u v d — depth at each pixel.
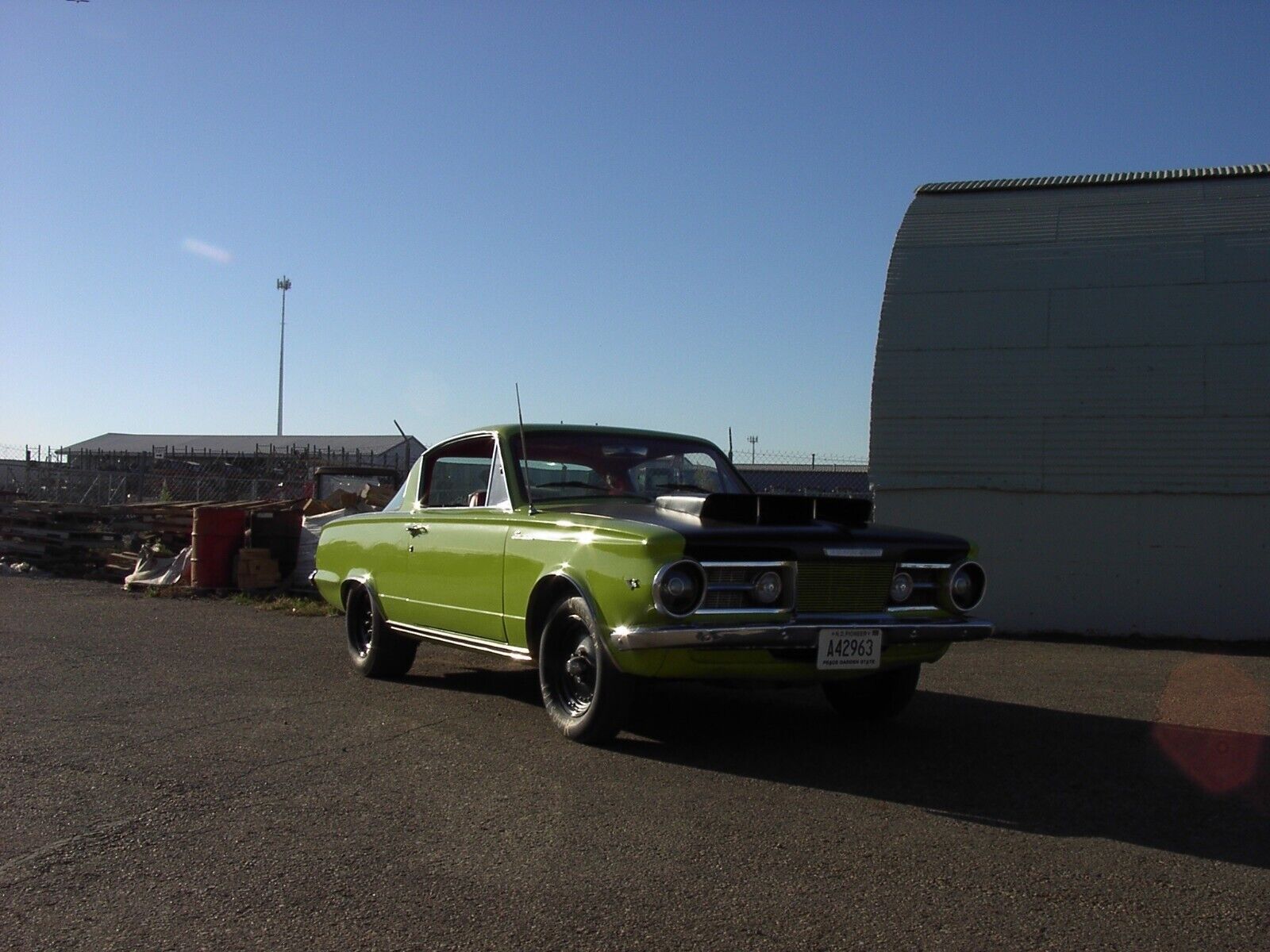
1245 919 3.47
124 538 15.88
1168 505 11.05
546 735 5.85
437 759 5.32
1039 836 4.27
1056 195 12.84
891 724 6.32
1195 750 5.74
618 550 5.20
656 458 6.87
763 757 5.47
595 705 5.42
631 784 4.92
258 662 8.31
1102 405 11.33
